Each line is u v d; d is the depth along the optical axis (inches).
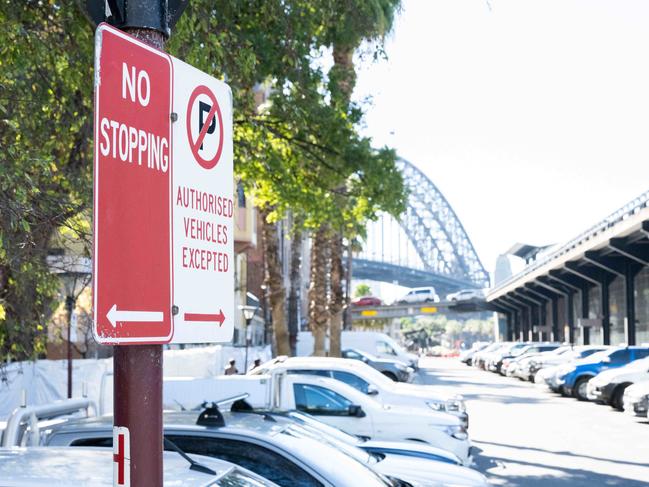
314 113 599.2
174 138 107.5
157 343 100.7
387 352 1857.8
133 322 97.0
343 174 672.4
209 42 407.5
